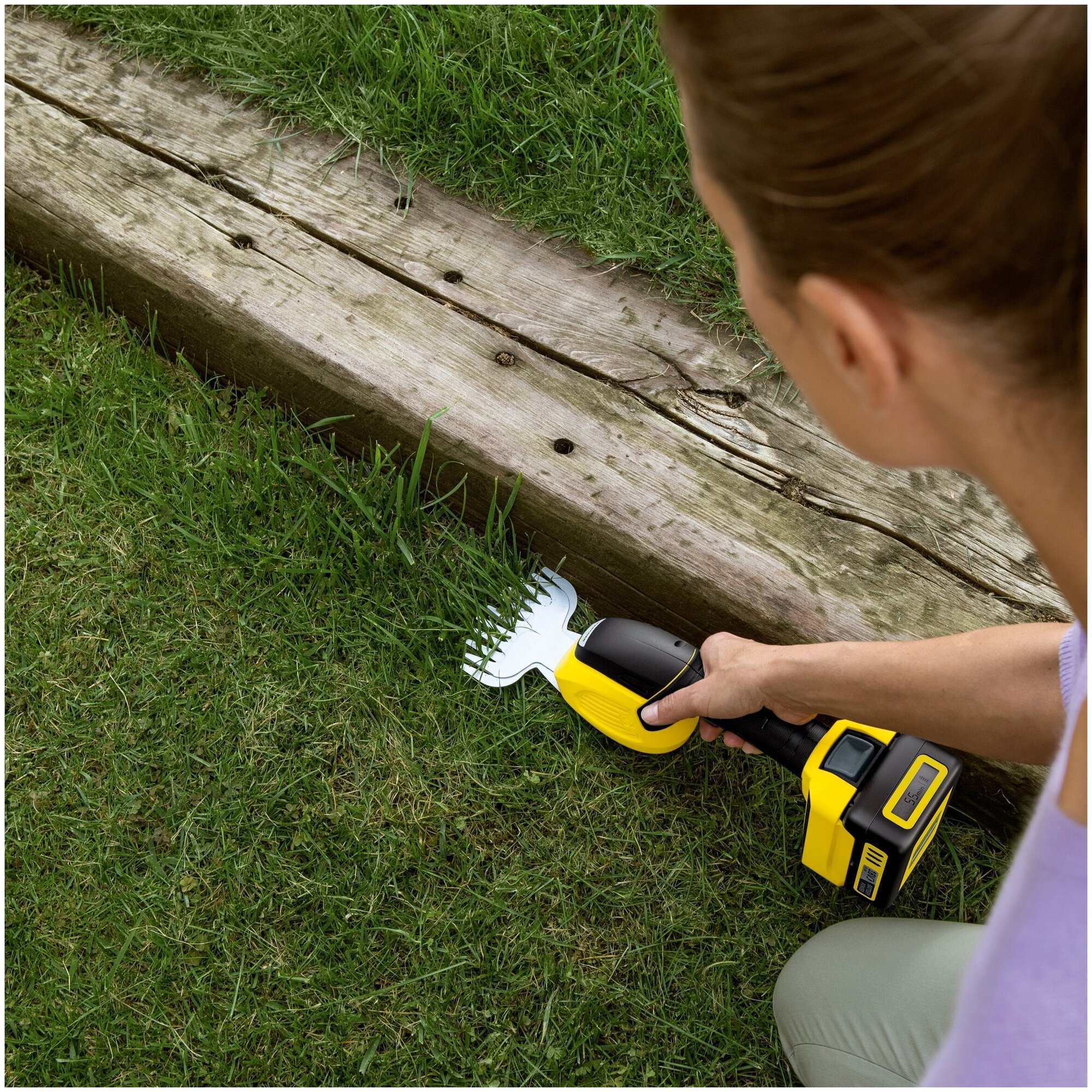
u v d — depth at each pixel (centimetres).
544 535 171
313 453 184
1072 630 83
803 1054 125
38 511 183
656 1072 142
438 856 156
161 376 193
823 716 157
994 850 155
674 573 159
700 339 178
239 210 193
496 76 210
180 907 152
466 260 187
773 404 170
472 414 170
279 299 182
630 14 215
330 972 147
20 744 163
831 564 156
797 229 42
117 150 201
